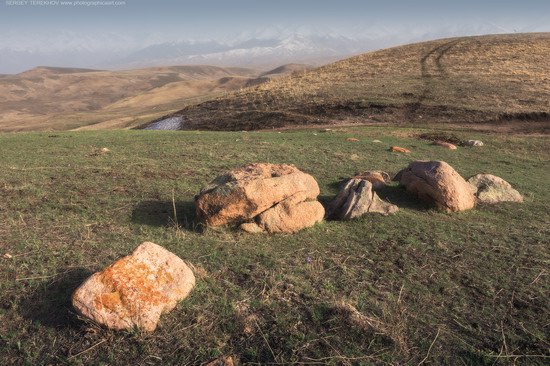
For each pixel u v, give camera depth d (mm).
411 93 43125
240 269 7395
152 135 27078
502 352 5586
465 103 38844
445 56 58375
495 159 21312
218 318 6000
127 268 5922
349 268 7652
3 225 8945
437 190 11078
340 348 5551
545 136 29500
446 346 5699
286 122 41031
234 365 5258
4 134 27453
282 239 8812
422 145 24359
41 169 14242
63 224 9148
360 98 43031
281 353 5449
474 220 10570
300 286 6898
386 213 10461
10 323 5832
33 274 6898
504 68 49000
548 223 10586
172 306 6035
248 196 8867
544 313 6445
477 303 6703
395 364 5328
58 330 5711
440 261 8062
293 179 9672
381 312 6297
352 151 20250
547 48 57469
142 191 11891
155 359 5281
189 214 10094
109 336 5535
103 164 15391
